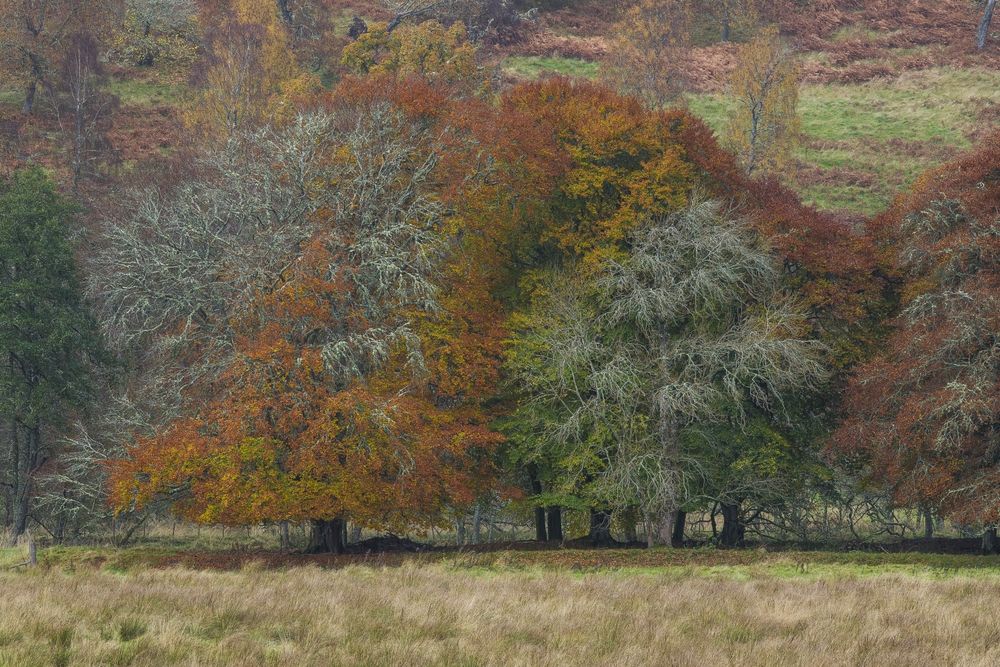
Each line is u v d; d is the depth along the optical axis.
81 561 39.94
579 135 53.72
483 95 86.06
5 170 84.56
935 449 40.69
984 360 40.38
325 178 48.81
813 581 30.88
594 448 47.41
